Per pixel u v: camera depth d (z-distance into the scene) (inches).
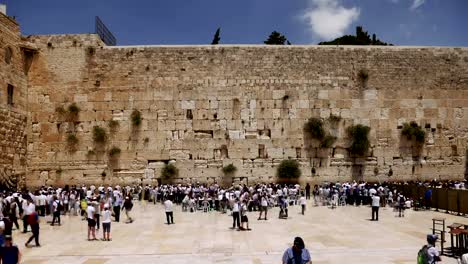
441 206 1205.7
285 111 1571.1
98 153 1540.4
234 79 1573.6
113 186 1530.5
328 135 1569.9
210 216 1140.5
